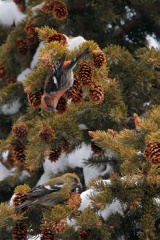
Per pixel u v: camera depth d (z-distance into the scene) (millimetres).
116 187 8891
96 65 9812
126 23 15078
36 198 9125
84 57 9812
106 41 14680
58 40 10508
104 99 11094
